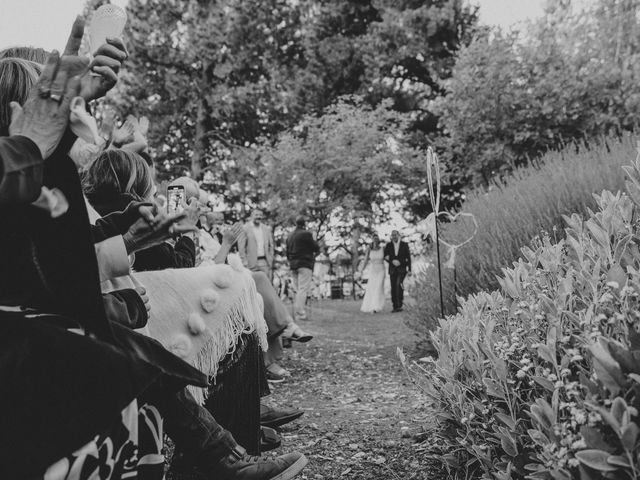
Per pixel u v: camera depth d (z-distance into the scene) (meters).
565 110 13.53
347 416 3.99
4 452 1.11
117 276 1.59
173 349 2.07
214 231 6.02
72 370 1.20
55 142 1.23
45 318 1.28
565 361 1.61
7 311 1.23
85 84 1.26
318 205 20.44
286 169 20.30
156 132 24.05
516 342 2.01
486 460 2.06
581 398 1.53
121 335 1.41
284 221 20.95
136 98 24.08
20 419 1.13
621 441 1.23
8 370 1.14
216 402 2.42
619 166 4.61
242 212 25.39
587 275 1.82
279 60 26.20
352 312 15.24
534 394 1.93
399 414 3.90
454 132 14.88
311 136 20.52
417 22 25.48
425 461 2.76
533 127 14.06
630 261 1.77
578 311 1.82
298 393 4.95
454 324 2.61
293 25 25.95
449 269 5.64
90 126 1.23
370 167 20.03
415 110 27.66
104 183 2.19
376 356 6.91
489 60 14.37
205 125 24.72
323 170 20.17
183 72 24.20
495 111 14.30
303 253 12.39
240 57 23.84
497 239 5.17
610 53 15.62
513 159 13.82
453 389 2.26
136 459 1.45
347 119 20.80
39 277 1.27
